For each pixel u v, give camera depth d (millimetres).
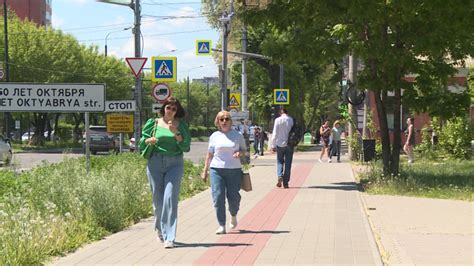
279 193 17391
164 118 10227
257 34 53062
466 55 20109
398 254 9539
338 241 10484
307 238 10750
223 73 32062
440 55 19172
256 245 10156
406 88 19750
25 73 57531
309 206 14758
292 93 57031
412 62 19234
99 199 11539
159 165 10141
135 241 10562
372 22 17844
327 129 32031
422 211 13969
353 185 19375
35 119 65625
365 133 30219
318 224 12203
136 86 23547
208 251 9688
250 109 57875
